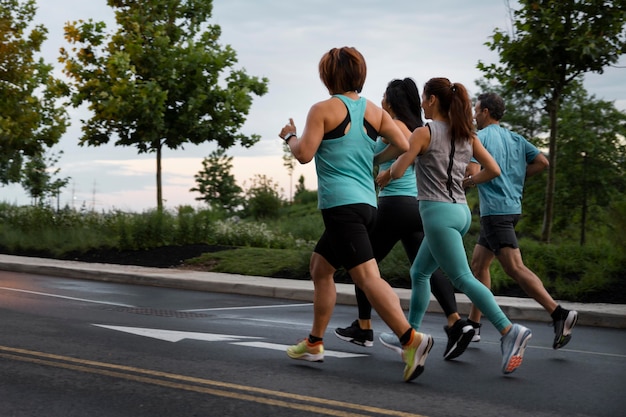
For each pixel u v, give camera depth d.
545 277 11.26
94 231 18.11
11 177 34.47
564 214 23.75
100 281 13.19
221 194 53.19
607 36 16.19
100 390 4.80
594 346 7.31
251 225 20.97
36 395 4.66
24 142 29.53
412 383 5.23
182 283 12.55
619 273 11.21
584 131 22.91
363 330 6.68
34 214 20.36
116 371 5.36
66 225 19.83
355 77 5.28
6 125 28.36
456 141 5.72
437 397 4.83
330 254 5.54
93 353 6.02
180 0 23.25
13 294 10.44
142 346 6.44
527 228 24.47
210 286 12.27
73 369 5.40
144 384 4.98
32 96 29.88
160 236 17.03
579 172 23.22
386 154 5.53
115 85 21.53
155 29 22.66
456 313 6.46
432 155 5.70
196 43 23.12
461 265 5.69
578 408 4.64
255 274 13.60
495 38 16.59
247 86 23.19
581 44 15.58
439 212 5.69
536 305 9.60
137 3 22.89
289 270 13.54
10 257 16.12
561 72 16.53
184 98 22.64
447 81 5.81
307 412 4.38
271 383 5.09
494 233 6.74
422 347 5.15
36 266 14.36
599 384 5.40
